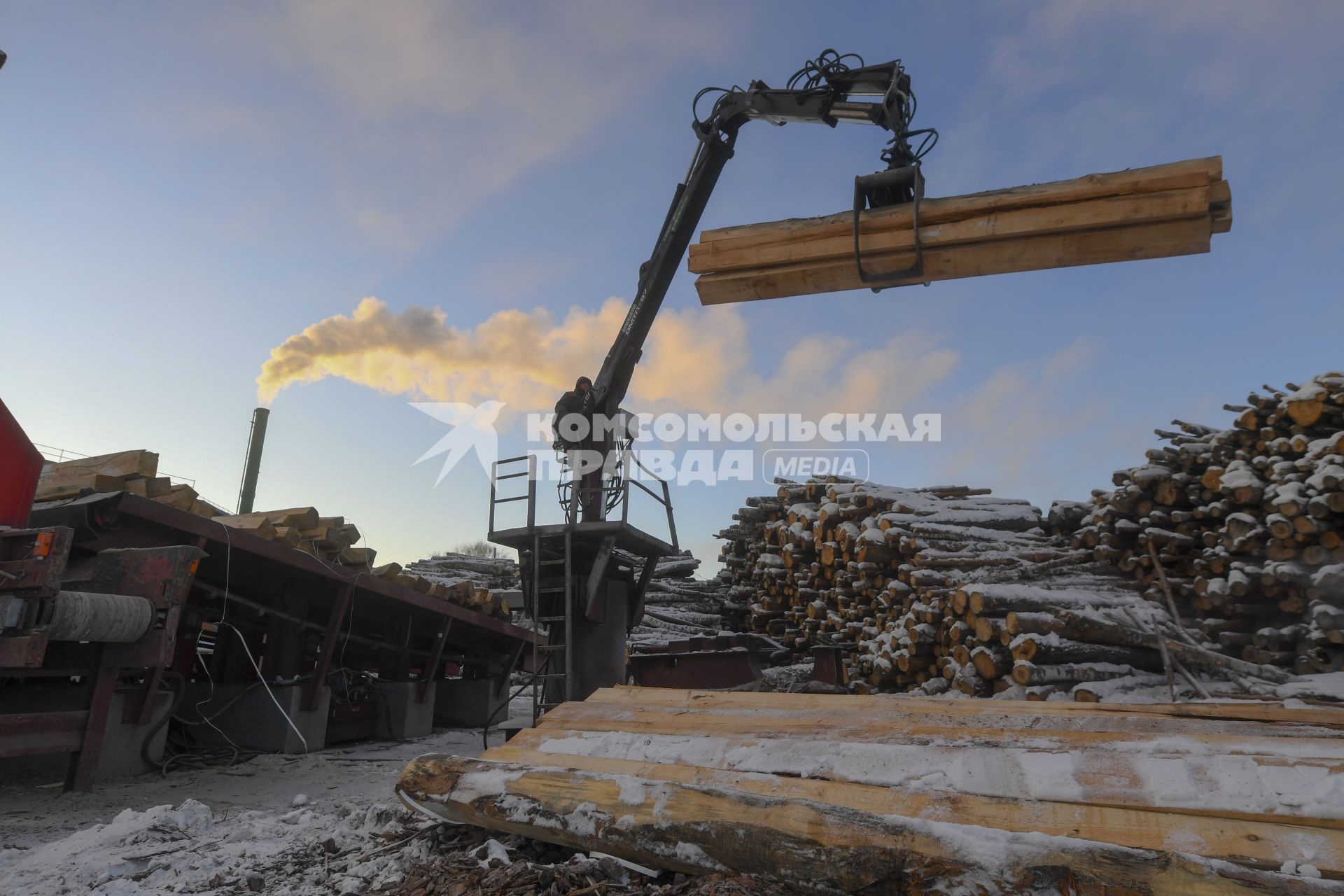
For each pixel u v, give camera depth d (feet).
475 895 10.22
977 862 8.64
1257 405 28.78
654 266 28.99
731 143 27.66
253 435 81.46
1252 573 26.94
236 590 27.78
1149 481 31.01
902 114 16.60
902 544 36.88
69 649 21.49
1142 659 26.68
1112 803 9.87
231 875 12.26
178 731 27.45
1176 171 12.22
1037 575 32.91
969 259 13.46
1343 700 20.99
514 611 63.41
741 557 54.19
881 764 11.73
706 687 32.22
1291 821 8.98
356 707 32.30
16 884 12.37
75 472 23.62
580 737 14.71
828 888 9.27
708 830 10.26
